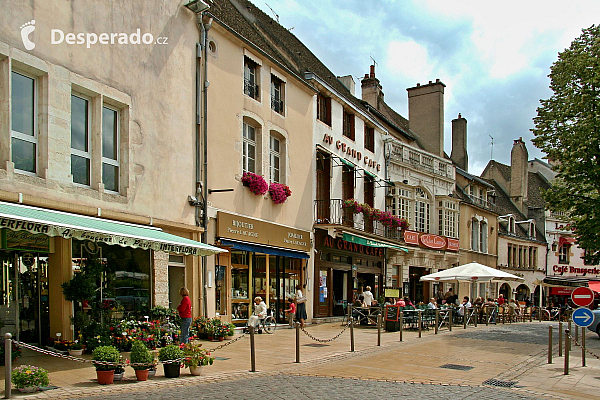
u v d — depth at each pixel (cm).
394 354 1257
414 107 3528
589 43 2131
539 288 4641
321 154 2112
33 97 987
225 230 1489
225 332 1366
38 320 1034
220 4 1916
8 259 982
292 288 1927
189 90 1392
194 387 802
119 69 1168
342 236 2052
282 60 2108
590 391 912
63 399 686
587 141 2028
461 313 2320
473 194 3900
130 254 1198
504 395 836
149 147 1245
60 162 1007
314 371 988
